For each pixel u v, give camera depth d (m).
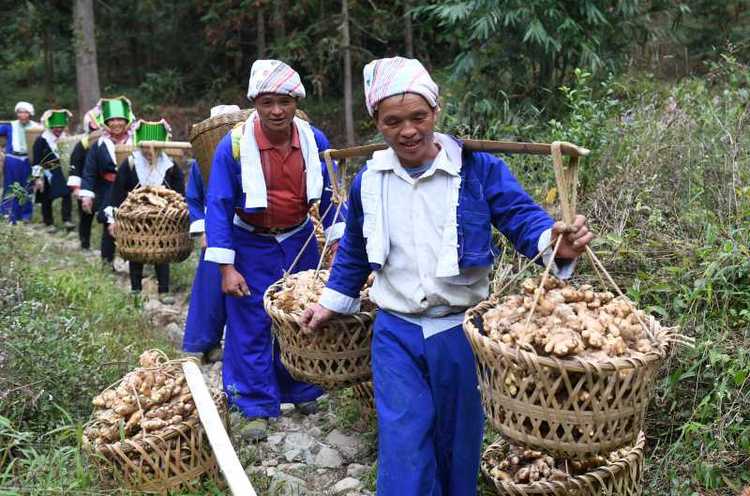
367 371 3.56
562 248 2.69
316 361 3.52
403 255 2.89
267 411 4.39
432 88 2.76
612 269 4.47
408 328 2.93
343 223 4.52
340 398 4.72
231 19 15.92
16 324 4.29
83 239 9.66
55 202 12.90
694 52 9.89
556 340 2.41
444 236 2.82
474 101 7.91
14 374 3.98
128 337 5.57
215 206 4.27
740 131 5.09
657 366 2.50
